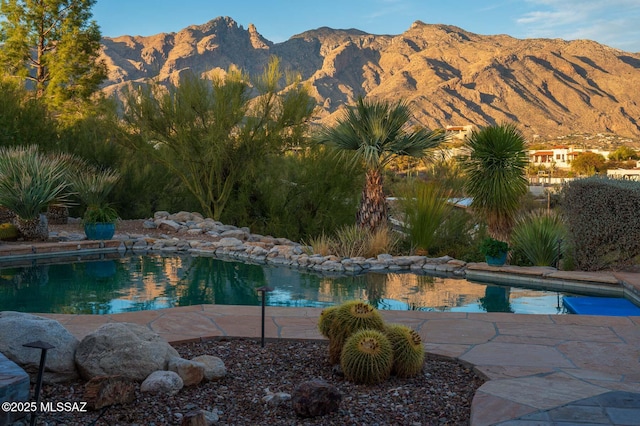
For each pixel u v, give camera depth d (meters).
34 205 13.40
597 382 4.10
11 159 13.69
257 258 12.64
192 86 17.19
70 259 12.38
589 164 97.81
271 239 15.97
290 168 17.98
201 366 4.07
